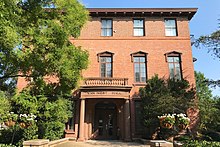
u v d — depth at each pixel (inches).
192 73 871.1
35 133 524.1
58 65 351.3
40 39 324.8
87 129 815.1
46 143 421.7
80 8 407.8
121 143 688.4
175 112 722.8
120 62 879.1
